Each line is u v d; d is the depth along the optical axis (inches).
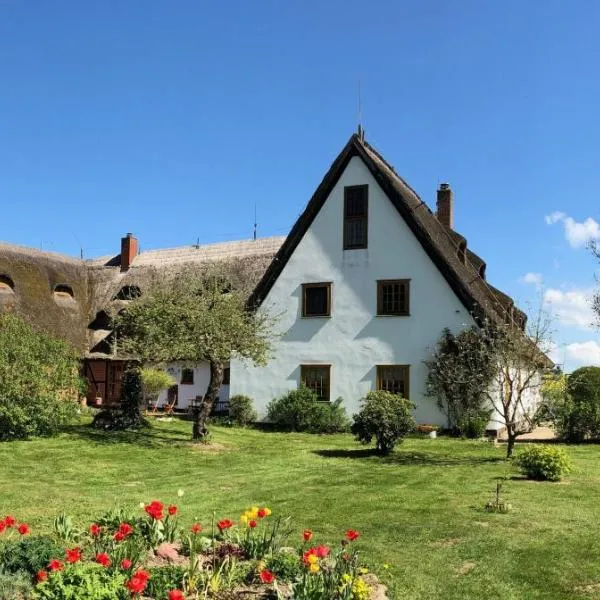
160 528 305.3
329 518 408.5
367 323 1074.1
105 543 278.2
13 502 441.1
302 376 1112.8
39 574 219.0
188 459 668.1
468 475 578.2
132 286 1485.0
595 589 281.7
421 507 439.8
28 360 765.3
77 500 452.4
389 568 303.9
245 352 812.0
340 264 1106.7
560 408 885.8
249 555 287.0
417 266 1044.5
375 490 504.4
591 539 355.6
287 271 1149.1
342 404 1074.7
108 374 1397.6
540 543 347.3
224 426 1099.9
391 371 1048.2
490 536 360.5
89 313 1478.8
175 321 776.3
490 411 941.8
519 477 565.6
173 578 246.4
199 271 1363.2
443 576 295.1
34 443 716.0
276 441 877.8
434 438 941.2
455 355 975.0
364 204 1099.3
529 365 767.1
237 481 544.1
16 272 1353.3
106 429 861.8
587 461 681.6
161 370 1320.1
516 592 276.5
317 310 1120.2
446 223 1338.6
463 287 998.4
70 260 1604.3
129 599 219.5
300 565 264.8
